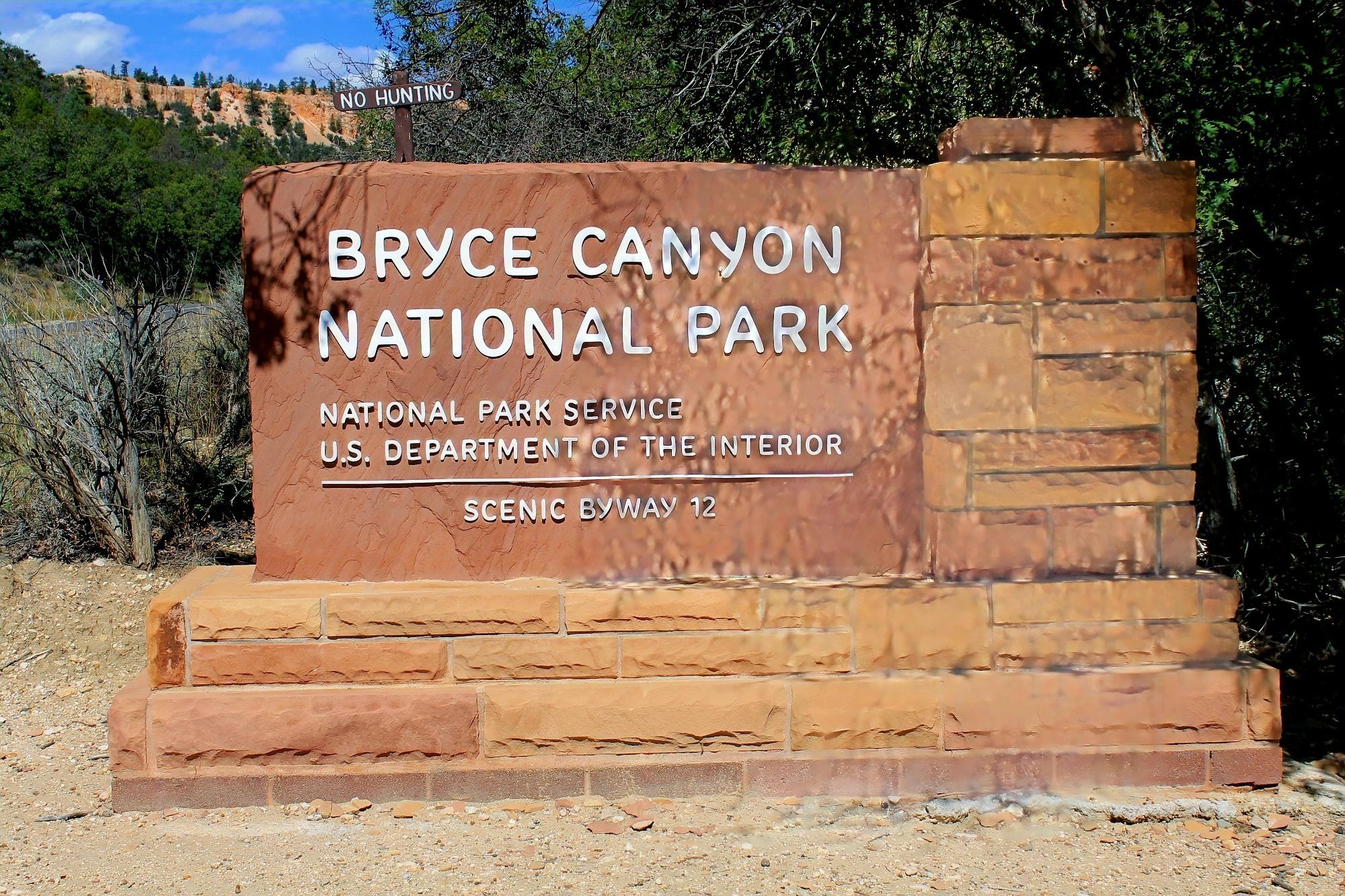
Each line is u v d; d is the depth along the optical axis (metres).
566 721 4.66
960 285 4.80
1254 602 6.75
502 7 9.78
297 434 4.82
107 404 7.95
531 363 4.85
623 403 4.87
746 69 7.97
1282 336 6.50
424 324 4.81
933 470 4.84
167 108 103.00
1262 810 4.65
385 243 4.79
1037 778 4.76
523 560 4.88
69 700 6.31
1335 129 5.87
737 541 4.94
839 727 4.70
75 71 108.69
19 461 8.34
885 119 7.96
